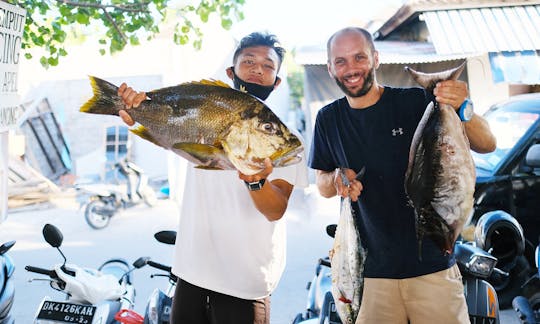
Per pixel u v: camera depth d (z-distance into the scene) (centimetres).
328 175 307
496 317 365
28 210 1275
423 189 242
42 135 1530
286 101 1791
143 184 1207
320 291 401
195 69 1245
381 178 277
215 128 215
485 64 1156
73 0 449
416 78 237
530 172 558
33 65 1361
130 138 1564
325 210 1139
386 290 284
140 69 1327
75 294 355
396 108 275
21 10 379
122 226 1076
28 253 881
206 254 280
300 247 866
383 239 280
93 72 1361
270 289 283
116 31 462
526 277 516
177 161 1248
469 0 1019
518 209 553
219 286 277
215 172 278
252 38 281
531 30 979
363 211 285
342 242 266
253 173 216
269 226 277
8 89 372
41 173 1531
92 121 1559
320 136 301
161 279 701
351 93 272
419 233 248
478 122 262
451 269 281
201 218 281
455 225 240
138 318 348
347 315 265
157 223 1091
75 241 962
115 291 368
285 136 212
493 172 561
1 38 354
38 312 346
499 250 509
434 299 275
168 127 218
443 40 975
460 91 230
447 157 236
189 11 485
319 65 1223
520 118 632
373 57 272
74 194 1398
